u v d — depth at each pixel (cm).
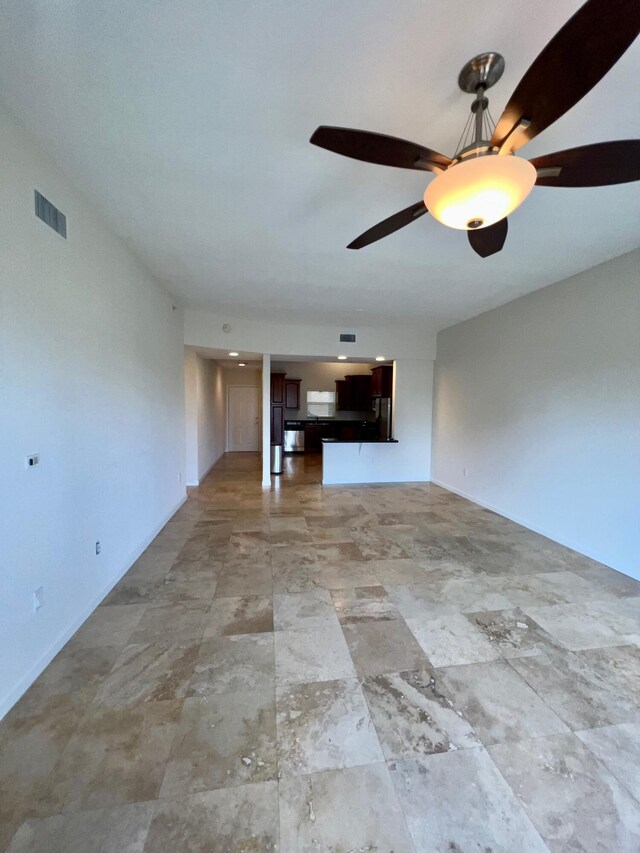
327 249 301
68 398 214
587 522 344
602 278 327
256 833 123
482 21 119
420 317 537
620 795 135
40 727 159
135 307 318
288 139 175
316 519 447
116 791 134
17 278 170
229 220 253
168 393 430
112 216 249
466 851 119
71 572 219
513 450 446
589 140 174
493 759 148
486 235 190
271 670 195
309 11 118
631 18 86
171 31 124
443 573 308
